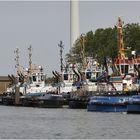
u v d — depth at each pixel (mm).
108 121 153000
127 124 145875
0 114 188000
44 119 164625
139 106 170750
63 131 135750
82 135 128875
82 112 181125
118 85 189125
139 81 187000
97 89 194500
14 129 141250
